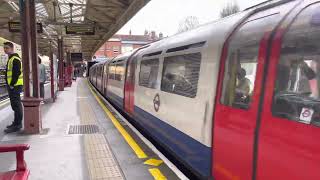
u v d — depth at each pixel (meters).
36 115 7.89
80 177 5.00
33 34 7.86
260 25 3.86
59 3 16.02
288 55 3.23
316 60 2.89
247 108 3.73
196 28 6.13
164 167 5.45
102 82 22.23
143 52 9.88
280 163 3.14
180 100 5.86
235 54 4.16
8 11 17.09
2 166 5.52
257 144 3.50
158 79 7.55
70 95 19.34
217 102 4.44
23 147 4.00
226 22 4.86
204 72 4.91
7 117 10.40
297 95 3.04
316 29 2.96
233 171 3.97
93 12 17.83
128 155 6.12
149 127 8.38
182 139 5.78
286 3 3.78
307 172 2.81
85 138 7.47
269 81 3.44
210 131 4.59
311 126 2.81
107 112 11.88
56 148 6.59
